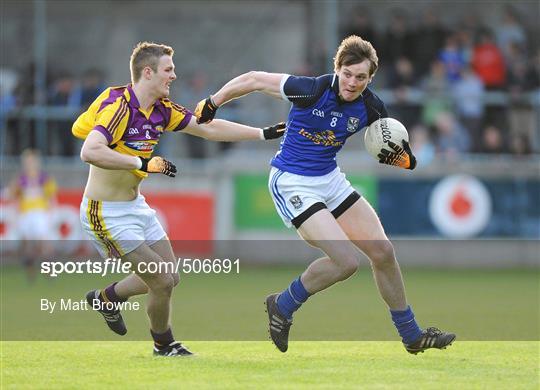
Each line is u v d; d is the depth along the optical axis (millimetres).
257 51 83188
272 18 83938
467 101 71312
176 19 84688
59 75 75125
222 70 82625
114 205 28203
